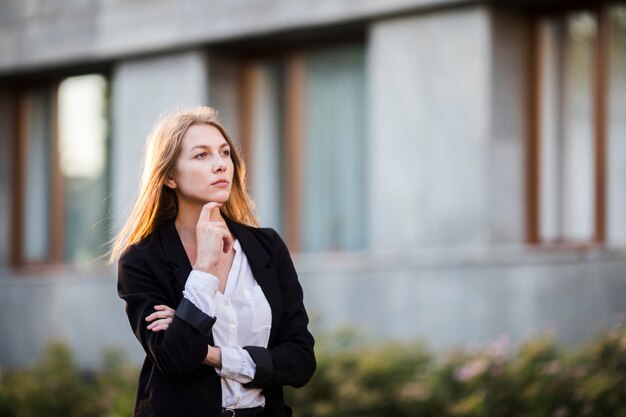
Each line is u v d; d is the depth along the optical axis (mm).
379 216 14172
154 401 4762
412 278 13438
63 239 18438
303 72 15625
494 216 13211
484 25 13188
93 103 18125
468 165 13344
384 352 11469
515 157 13383
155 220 5031
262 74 16031
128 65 16875
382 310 13680
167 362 4637
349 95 15102
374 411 10641
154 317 4738
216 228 4836
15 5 18078
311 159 15508
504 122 13281
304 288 14406
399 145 13992
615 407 9492
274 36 15281
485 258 12828
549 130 13344
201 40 15742
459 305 13000
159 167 4969
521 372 10164
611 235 12828
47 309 17531
